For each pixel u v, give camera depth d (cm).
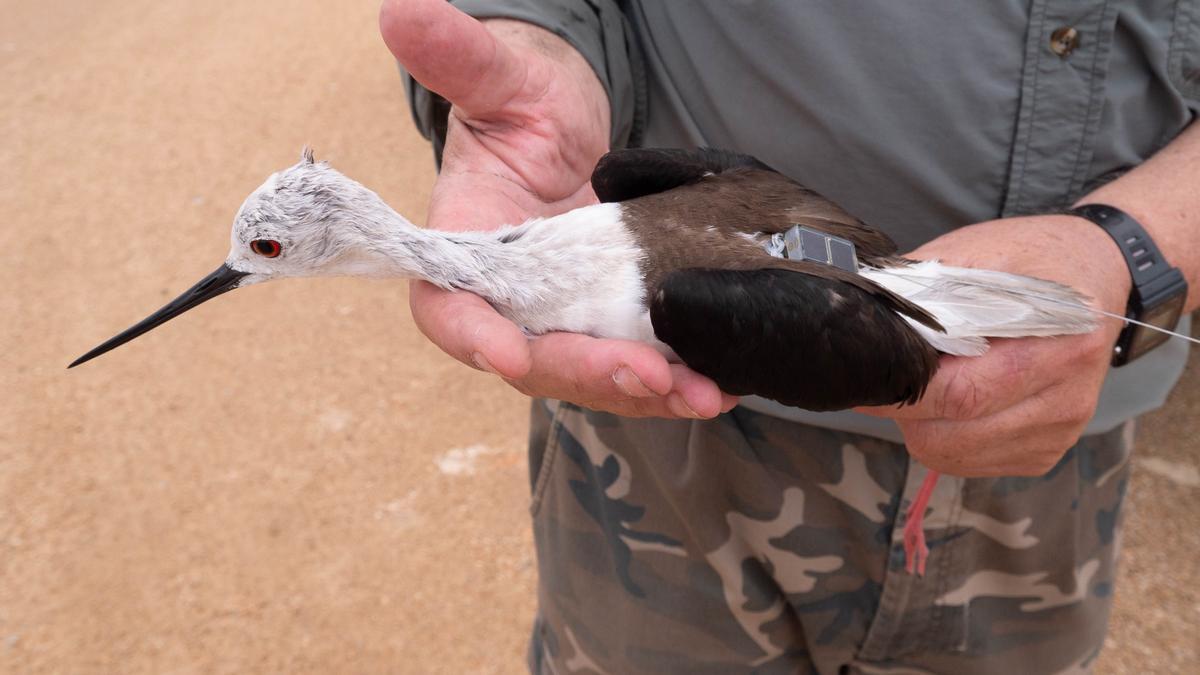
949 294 45
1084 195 50
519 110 48
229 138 135
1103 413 52
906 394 43
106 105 144
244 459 92
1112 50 47
